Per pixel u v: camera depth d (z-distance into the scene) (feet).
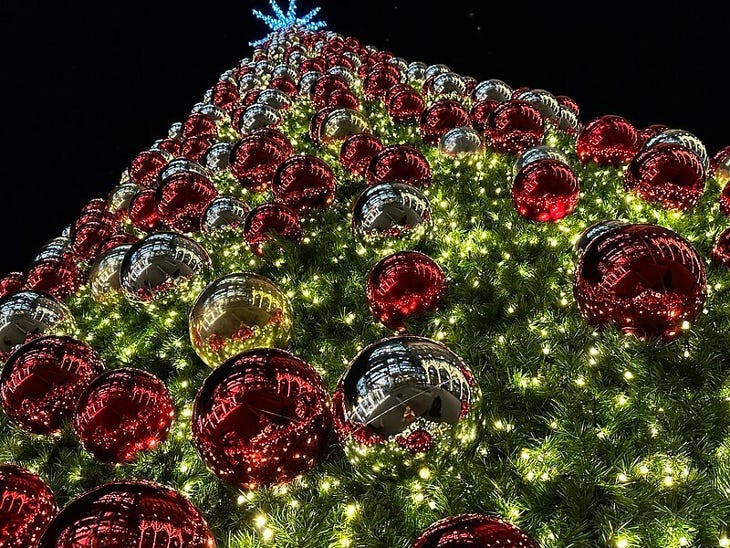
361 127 10.97
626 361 4.97
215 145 11.82
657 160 7.00
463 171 9.75
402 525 4.27
